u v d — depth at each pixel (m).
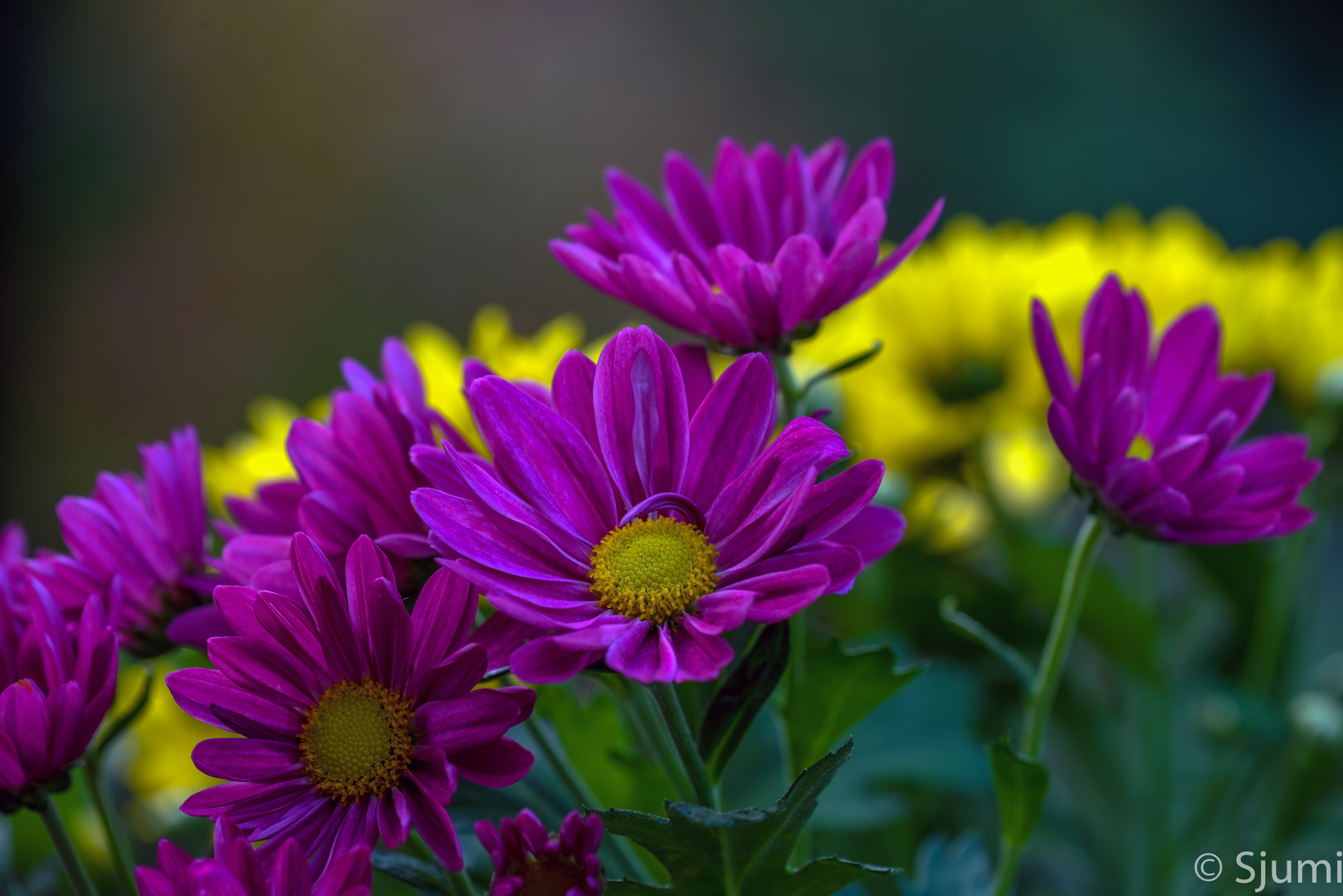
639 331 0.43
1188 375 0.48
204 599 0.48
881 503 0.58
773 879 0.43
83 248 2.32
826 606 0.63
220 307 2.34
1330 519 0.72
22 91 2.37
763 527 0.42
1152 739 0.63
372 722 0.42
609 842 0.48
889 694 0.47
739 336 0.46
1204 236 0.73
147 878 0.41
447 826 0.41
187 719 0.58
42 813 0.44
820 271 0.45
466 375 0.45
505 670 0.42
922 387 0.70
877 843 0.58
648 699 0.47
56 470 2.05
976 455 0.70
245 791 0.42
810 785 0.42
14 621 0.45
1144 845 0.65
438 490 0.42
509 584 0.42
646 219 0.48
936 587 0.64
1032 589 0.60
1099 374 0.46
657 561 0.42
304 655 0.42
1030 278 0.69
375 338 2.33
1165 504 0.46
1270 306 0.66
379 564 0.42
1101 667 0.73
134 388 2.21
